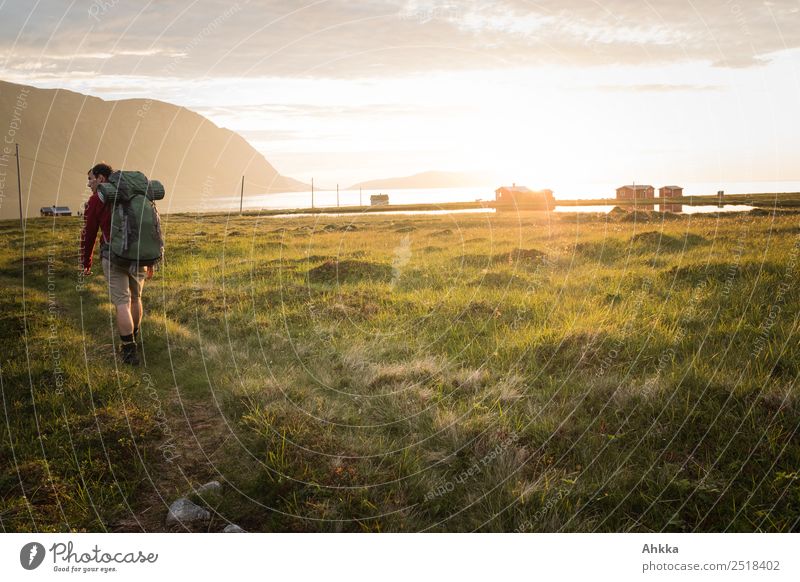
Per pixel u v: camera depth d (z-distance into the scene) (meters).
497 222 25.97
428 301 8.05
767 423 3.57
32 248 16.31
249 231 24.52
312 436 3.79
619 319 6.30
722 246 11.62
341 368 5.49
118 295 5.40
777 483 2.95
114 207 5.21
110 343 6.25
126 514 3.09
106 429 3.81
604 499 3.04
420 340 6.24
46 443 3.62
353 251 14.91
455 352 5.77
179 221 37.03
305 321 7.29
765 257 8.88
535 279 9.36
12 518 2.91
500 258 11.97
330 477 3.29
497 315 7.09
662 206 44.22
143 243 5.27
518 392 4.57
